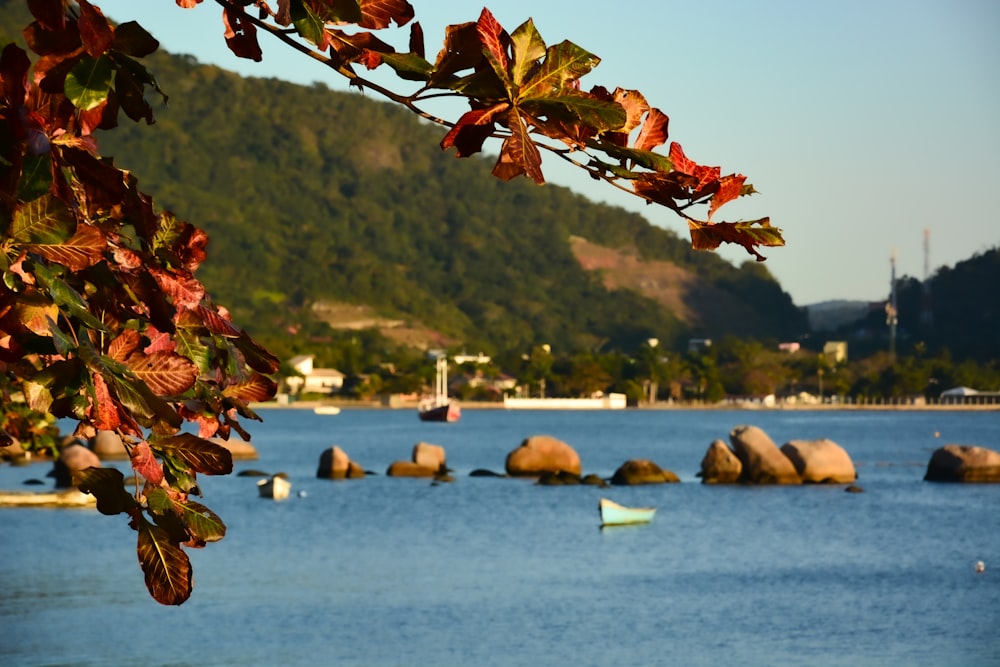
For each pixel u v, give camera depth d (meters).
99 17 4.65
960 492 115.56
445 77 4.77
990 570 69.56
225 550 75.19
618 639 49.28
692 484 124.12
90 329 5.18
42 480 115.44
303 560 71.06
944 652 47.50
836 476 123.81
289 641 47.41
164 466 5.51
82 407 4.88
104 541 73.19
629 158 5.02
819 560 73.62
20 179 4.68
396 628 50.53
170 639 47.00
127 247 5.82
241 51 5.21
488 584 62.94
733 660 45.72
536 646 47.69
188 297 5.82
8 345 4.80
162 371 5.14
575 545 79.81
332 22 4.98
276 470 148.88
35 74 4.96
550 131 4.81
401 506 104.38
